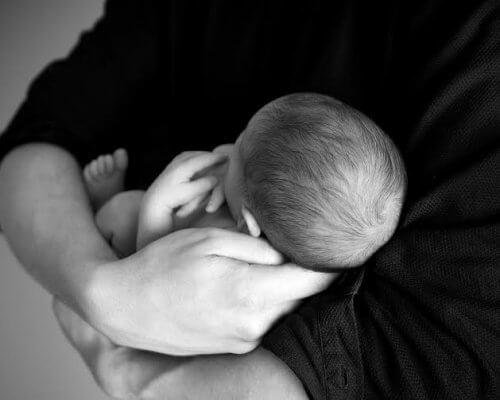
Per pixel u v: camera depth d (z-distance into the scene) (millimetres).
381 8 875
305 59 946
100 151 1136
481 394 737
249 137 866
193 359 855
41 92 1079
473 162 737
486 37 761
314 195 798
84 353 969
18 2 2520
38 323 1938
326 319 752
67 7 2520
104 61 1081
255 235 854
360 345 755
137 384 882
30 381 1847
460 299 722
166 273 809
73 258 894
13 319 1941
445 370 727
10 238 990
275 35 977
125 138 1166
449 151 760
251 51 1000
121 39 1080
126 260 851
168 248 829
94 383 1856
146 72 1098
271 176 823
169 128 1166
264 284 793
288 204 813
